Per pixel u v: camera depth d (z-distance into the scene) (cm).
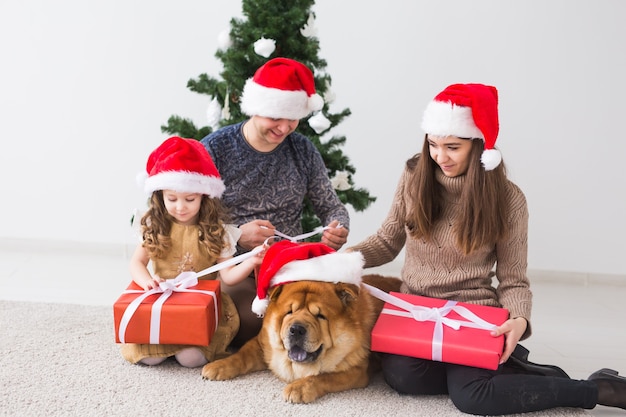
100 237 377
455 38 350
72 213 376
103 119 367
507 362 199
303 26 268
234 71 269
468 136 191
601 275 360
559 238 360
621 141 348
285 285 195
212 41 357
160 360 208
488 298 208
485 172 196
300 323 179
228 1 353
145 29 359
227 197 236
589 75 345
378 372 216
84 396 185
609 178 352
